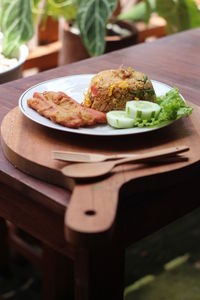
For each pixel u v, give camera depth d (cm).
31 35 158
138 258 170
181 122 102
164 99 102
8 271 164
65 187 85
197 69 138
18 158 89
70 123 93
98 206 75
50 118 96
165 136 97
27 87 122
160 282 159
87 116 95
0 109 111
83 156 87
